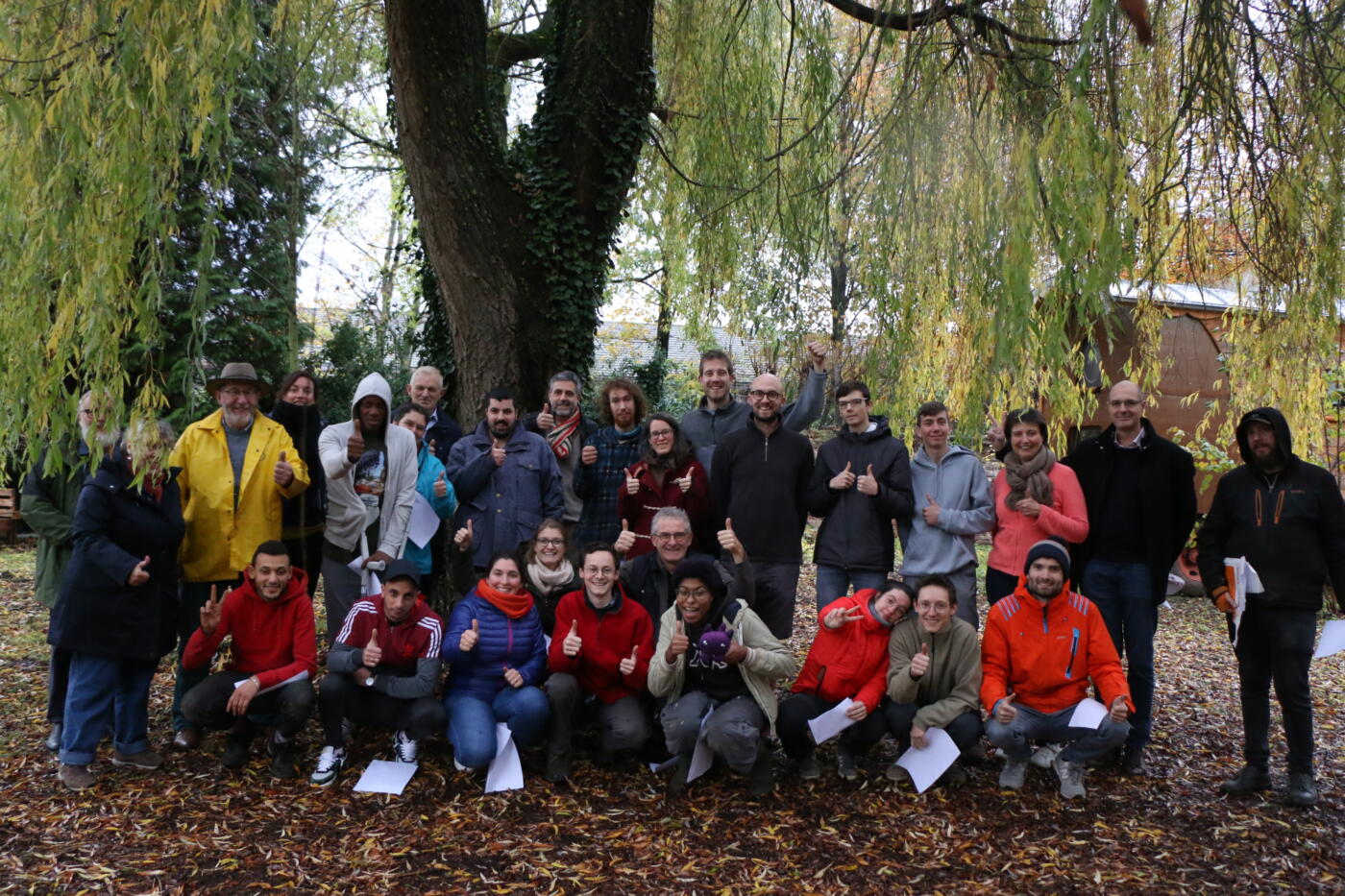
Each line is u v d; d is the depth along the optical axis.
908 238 4.76
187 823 3.40
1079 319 3.37
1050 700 3.87
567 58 6.02
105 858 3.12
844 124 4.91
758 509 4.52
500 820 3.50
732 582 4.00
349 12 6.98
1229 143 4.40
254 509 4.18
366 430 4.45
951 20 4.11
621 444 4.81
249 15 3.54
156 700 4.86
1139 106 4.88
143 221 3.48
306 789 3.74
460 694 3.98
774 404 4.51
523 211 5.85
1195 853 3.30
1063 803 3.75
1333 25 3.89
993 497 4.49
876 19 4.18
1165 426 8.57
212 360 8.55
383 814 3.53
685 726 3.75
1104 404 7.56
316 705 4.60
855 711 3.79
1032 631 3.88
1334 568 3.75
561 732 3.86
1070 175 3.28
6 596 7.58
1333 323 4.73
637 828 3.46
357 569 4.37
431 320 7.28
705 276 7.30
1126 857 3.26
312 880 3.02
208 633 3.84
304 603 4.00
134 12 3.32
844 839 3.39
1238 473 4.00
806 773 3.99
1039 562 3.83
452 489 4.73
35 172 3.49
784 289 6.56
